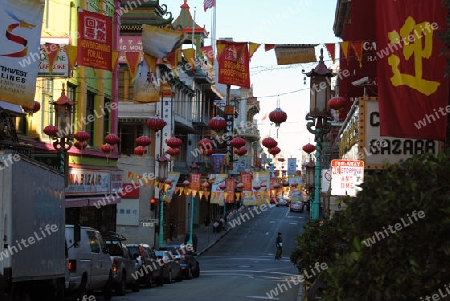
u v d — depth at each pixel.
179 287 30.00
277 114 22.70
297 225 84.56
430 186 7.08
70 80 34.91
